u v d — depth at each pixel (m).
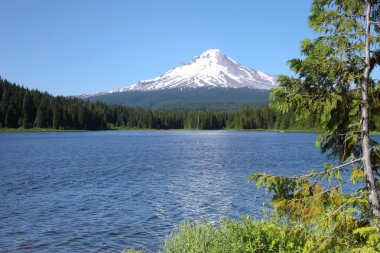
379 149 7.28
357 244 7.11
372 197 6.89
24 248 18.86
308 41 7.57
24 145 105.56
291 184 7.40
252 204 28.02
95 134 196.25
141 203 29.08
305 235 7.46
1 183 39.00
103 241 19.91
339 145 7.82
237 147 97.44
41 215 25.33
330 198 7.18
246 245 10.57
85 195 32.41
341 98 7.13
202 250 11.70
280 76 7.40
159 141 129.62
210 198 30.59
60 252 18.30
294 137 159.62
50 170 50.66
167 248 13.21
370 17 7.55
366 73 7.10
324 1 7.68
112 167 54.31
